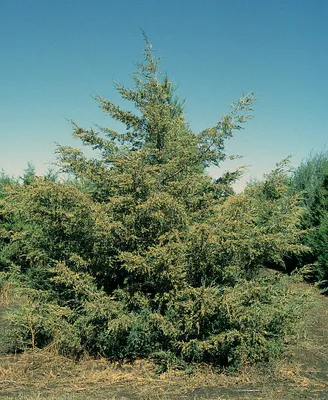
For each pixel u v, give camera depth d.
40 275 6.89
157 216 5.84
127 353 6.42
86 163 7.07
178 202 6.32
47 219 6.33
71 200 6.13
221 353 6.23
